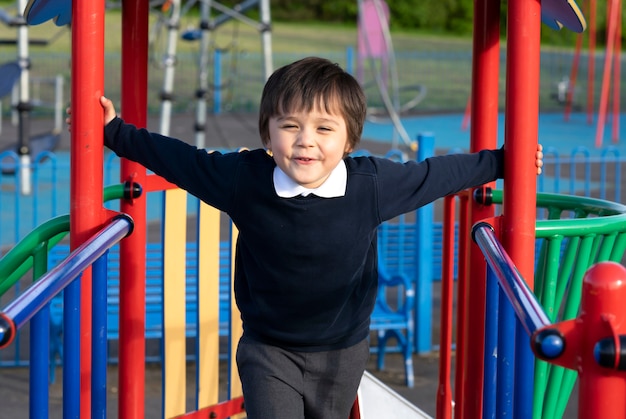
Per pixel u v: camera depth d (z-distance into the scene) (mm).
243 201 2752
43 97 20250
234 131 17797
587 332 1866
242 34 30469
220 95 20688
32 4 2828
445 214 3850
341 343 2898
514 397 2443
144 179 3502
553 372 3250
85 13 2748
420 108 22094
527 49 2842
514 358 2580
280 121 2686
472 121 3598
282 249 2756
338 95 2682
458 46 31906
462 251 3762
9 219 10289
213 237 3928
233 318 4035
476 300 3523
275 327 2854
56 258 6062
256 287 2844
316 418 2957
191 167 2799
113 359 6188
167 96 10953
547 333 1883
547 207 3645
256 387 2842
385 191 2762
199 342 3900
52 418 5164
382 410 3812
